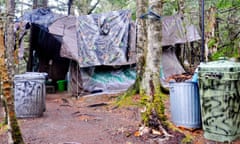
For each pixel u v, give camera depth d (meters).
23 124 5.73
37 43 12.20
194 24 13.08
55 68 13.07
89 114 6.83
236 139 4.28
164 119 4.57
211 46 7.43
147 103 4.63
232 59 5.25
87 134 4.85
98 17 10.30
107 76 10.66
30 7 14.51
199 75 4.40
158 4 4.80
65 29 9.74
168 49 12.60
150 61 4.75
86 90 10.14
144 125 4.55
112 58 10.08
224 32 9.02
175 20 11.98
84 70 10.26
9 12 6.90
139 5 8.41
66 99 9.73
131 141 4.29
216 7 8.70
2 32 3.44
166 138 4.27
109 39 10.17
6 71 3.48
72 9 15.24
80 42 9.82
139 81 8.30
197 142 4.23
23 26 9.55
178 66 12.53
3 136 4.62
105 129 5.14
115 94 9.87
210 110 4.29
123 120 5.98
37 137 4.71
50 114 6.94
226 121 4.16
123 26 10.37
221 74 4.13
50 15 9.95
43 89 6.65
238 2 8.60
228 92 4.12
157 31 4.79
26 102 6.29
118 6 18.28
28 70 12.34
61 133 4.97
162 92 8.31
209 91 4.27
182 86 4.82
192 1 13.19
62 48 9.58
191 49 13.57
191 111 4.79
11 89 3.54
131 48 10.33
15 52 7.09
